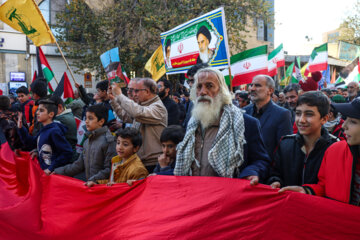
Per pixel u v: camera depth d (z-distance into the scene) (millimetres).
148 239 2381
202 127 2545
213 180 2410
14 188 3707
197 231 2301
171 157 3074
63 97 5598
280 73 22391
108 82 4906
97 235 2711
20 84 18453
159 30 15219
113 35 16094
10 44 18156
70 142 4316
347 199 1976
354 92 7844
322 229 2016
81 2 15805
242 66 5191
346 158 1999
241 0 16078
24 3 5152
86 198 2992
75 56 16906
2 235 2830
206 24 4281
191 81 3822
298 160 2426
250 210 2242
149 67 6391
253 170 2318
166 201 2518
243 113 2543
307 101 2316
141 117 3410
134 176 3121
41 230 2896
